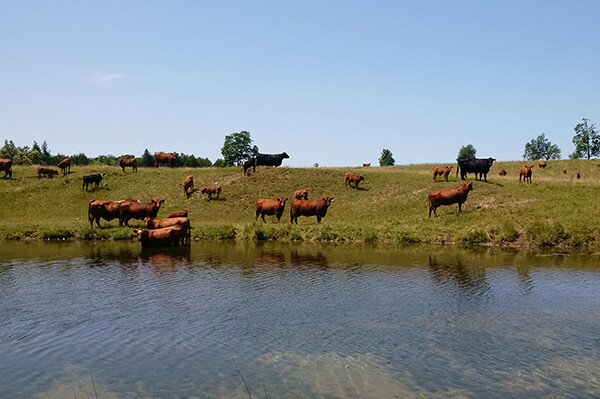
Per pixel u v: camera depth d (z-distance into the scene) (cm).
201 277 1880
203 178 5012
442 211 3503
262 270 2022
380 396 882
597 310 1390
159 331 1234
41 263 2212
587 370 977
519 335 1184
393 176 4681
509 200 3509
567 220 2814
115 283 1777
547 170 6006
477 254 2442
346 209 4034
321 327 1259
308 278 1852
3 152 8194
